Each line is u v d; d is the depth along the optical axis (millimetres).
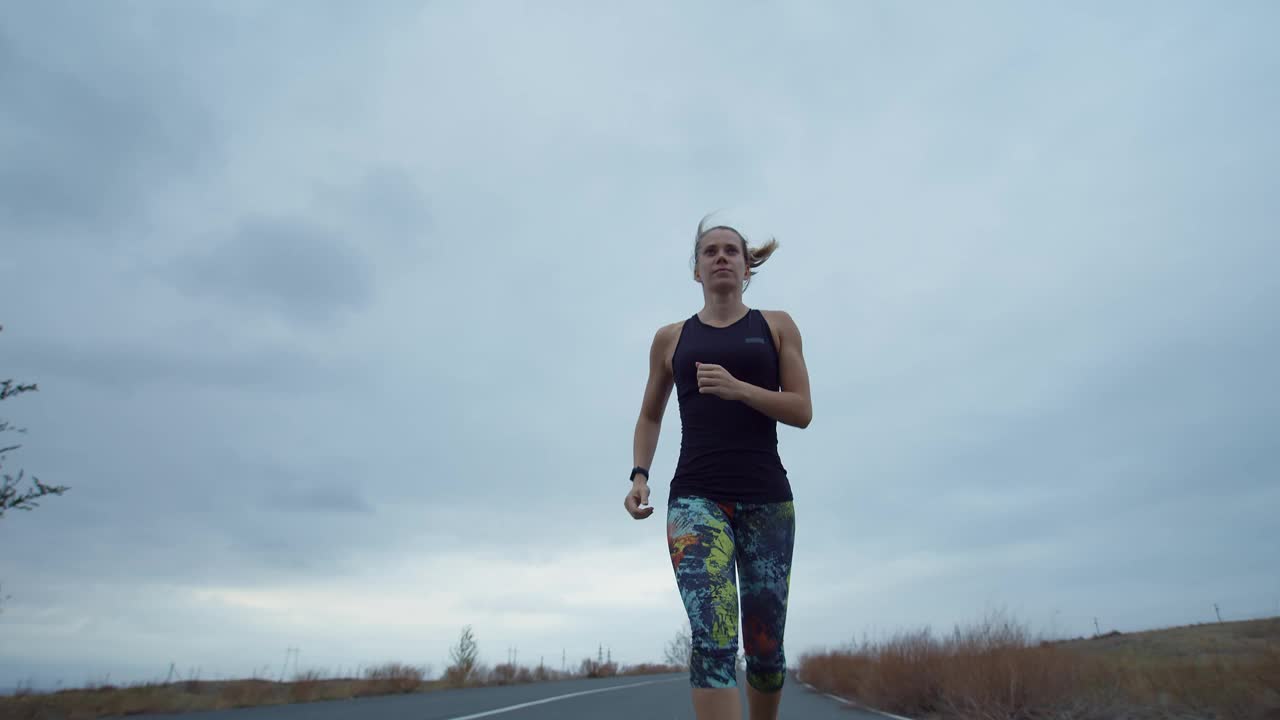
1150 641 18359
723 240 3051
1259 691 7000
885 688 9727
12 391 7992
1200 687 7598
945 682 8586
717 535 2623
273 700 11578
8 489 7922
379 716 8586
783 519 2822
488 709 9625
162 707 9711
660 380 3250
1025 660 8117
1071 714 7406
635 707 9922
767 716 2984
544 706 10172
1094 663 8641
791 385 2980
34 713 8820
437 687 16500
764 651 2805
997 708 7605
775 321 3080
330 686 13375
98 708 9336
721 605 2432
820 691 14953
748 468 2785
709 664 2344
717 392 2652
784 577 2793
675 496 2836
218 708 9984
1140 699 7910
